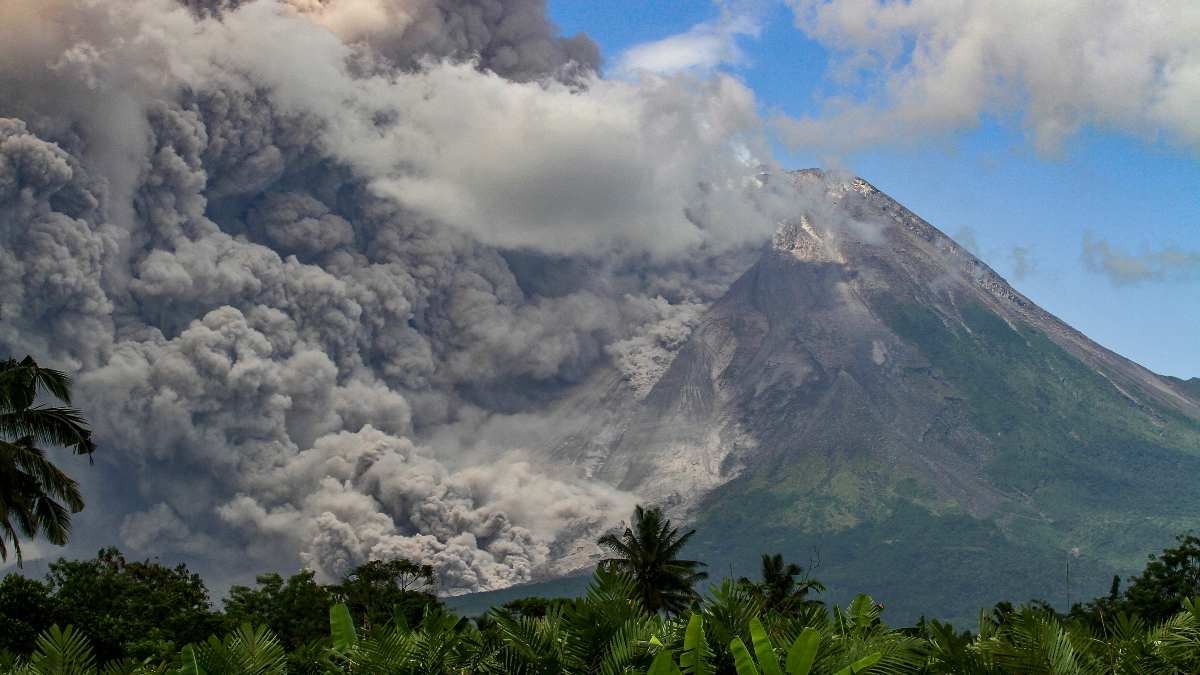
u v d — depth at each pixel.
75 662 12.05
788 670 9.35
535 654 10.96
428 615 11.78
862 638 11.75
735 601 11.73
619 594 11.50
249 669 11.27
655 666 8.74
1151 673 12.23
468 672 11.24
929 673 11.05
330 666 11.66
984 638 12.16
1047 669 10.90
